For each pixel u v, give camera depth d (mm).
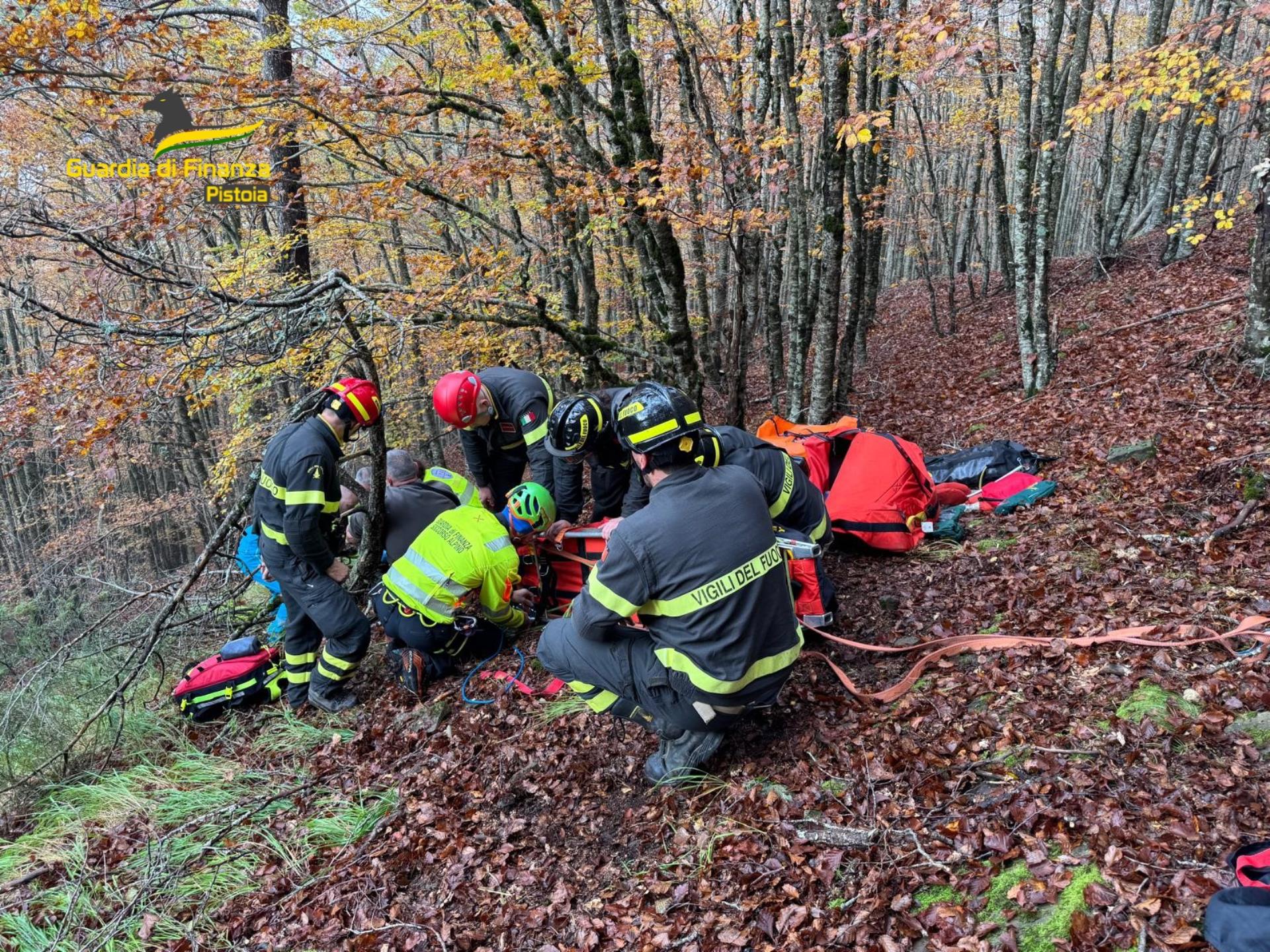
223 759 3758
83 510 13930
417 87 5176
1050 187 7160
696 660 2436
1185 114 11875
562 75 5082
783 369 11453
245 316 3895
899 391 11320
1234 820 2025
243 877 2891
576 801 2934
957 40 4258
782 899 2215
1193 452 4750
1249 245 10391
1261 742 2291
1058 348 9273
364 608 4898
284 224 6797
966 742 2646
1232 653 2699
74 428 3904
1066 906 1912
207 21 5297
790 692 3213
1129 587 3461
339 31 6785
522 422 4383
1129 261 12602
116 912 2803
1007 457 5410
